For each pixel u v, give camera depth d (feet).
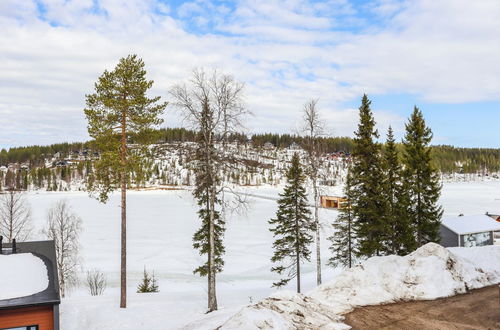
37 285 48.67
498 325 38.86
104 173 62.90
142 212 276.21
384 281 50.78
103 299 76.84
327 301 46.60
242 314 37.76
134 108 64.59
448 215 220.02
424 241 88.94
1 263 53.16
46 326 46.39
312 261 132.05
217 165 59.93
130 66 63.57
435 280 50.57
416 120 87.10
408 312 43.27
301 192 83.71
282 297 44.32
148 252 145.28
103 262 130.31
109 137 63.05
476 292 49.88
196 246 73.51
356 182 83.15
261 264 128.47
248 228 199.41
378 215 81.05
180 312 65.36
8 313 44.91
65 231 128.98
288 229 85.61
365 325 39.55
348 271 53.36
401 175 85.92
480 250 69.56
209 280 66.33
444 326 39.01
